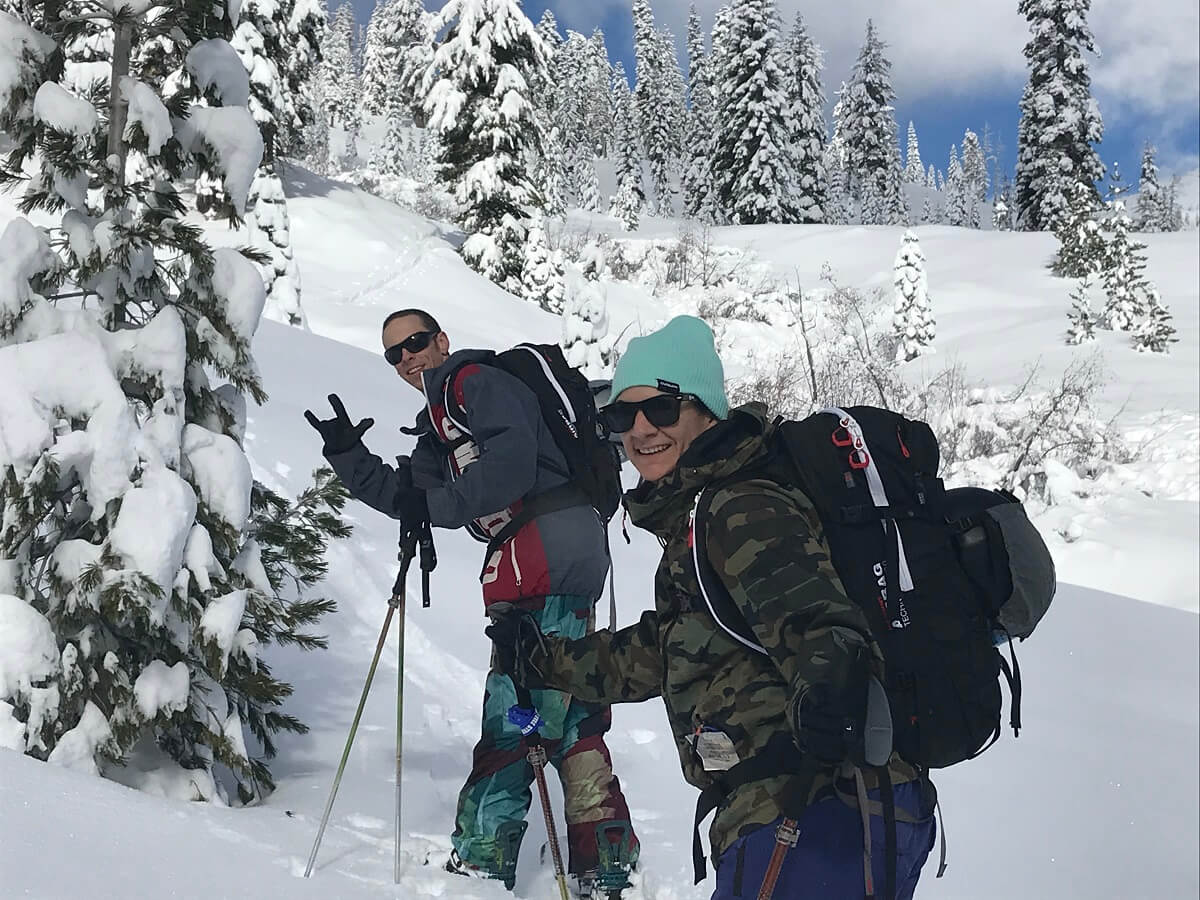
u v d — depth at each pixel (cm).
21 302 302
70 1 323
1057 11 4562
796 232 4550
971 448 1524
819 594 168
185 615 296
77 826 223
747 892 179
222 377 334
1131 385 2247
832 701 160
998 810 414
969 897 346
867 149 6794
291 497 583
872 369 1575
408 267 2681
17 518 285
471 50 2848
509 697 297
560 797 374
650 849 341
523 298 2881
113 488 293
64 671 290
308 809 321
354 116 8694
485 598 304
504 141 2878
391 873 275
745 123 5025
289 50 2834
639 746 434
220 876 226
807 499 185
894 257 4081
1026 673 571
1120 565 1068
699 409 201
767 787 181
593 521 303
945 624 177
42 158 314
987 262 3888
